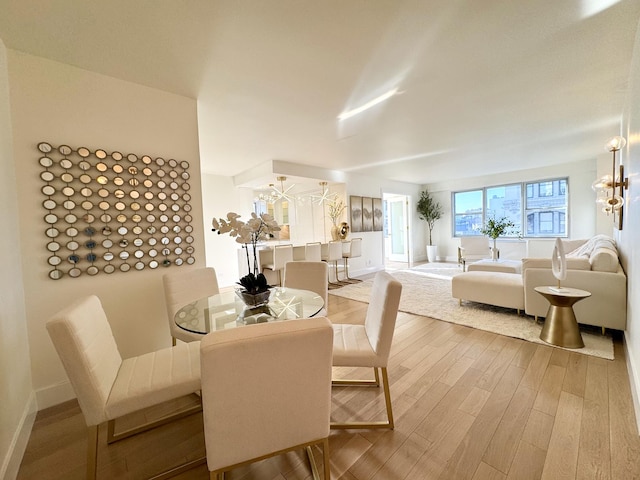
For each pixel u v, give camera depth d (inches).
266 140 151.9
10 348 61.9
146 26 65.7
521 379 81.1
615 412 65.8
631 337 82.9
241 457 40.3
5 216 64.6
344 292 196.2
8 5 57.7
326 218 259.1
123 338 88.7
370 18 65.6
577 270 110.1
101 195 84.2
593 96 109.9
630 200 91.3
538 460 53.7
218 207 240.5
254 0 59.1
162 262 96.0
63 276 78.8
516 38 74.3
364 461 55.0
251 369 37.8
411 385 80.4
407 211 337.1
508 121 134.7
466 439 59.7
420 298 170.1
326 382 42.9
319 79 91.5
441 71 89.2
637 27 70.8
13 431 59.6
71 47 72.3
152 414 72.4
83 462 57.4
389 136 151.6
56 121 77.8
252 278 72.9
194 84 92.5
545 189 263.6
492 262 195.8
